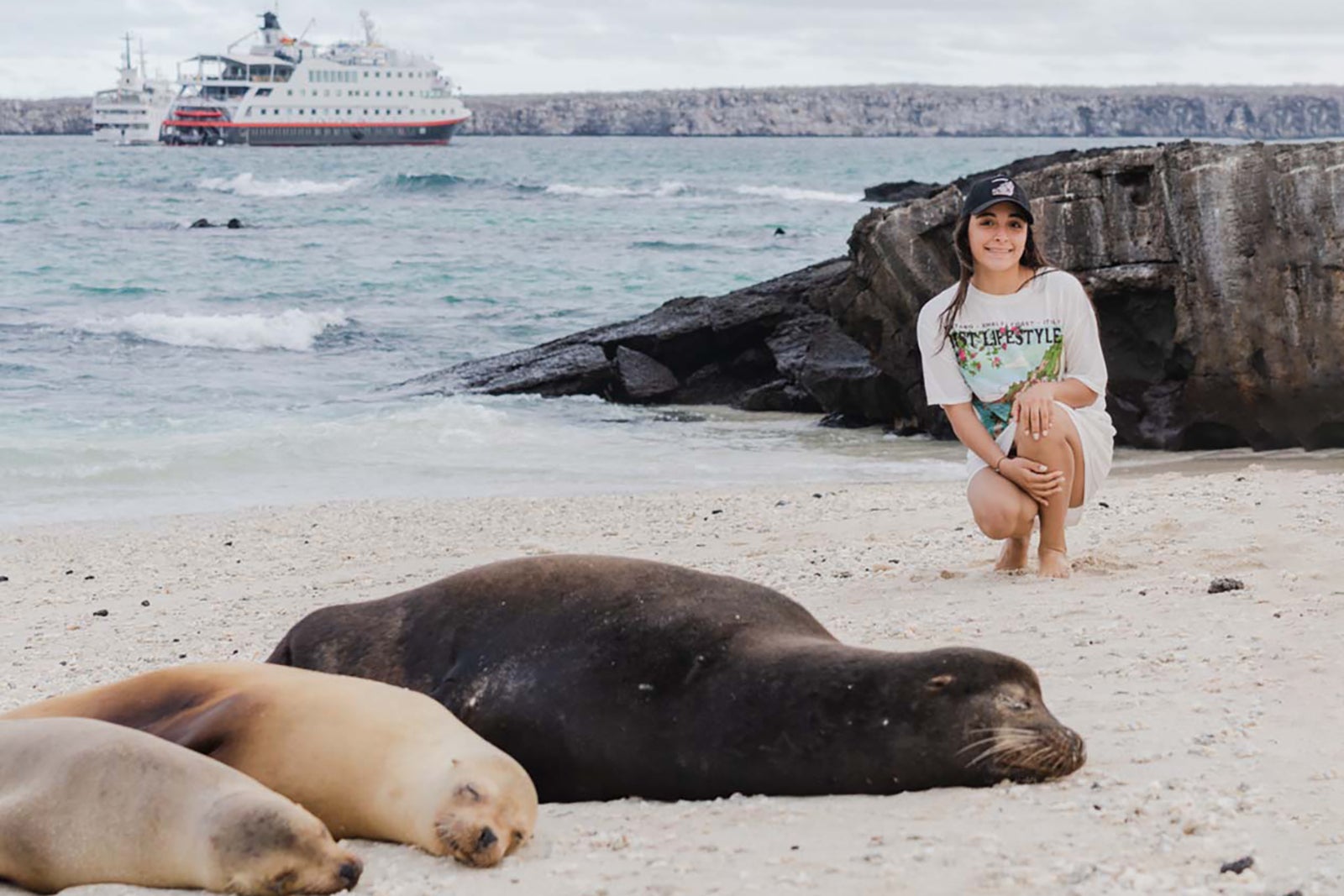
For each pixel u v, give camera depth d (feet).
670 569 17.54
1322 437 53.36
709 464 56.59
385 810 14.71
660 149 600.80
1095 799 14.76
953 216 60.34
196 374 82.17
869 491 46.37
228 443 59.26
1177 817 14.14
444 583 18.10
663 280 131.03
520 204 239.09
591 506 45.19
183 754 14.29
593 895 13.12
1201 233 53.98
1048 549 27.40
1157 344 55.98
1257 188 53.01
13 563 40.09
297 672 16.42
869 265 62.75
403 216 210.59
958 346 27.17
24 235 166.81
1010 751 15.14
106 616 33.27
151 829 13.76
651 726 15.89
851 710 15.31
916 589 27.27
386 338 97.30
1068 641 21.93
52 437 61.46
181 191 271.28
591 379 74.38
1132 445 57.26
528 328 103.45
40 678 27.20
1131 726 17.33
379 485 52.54
